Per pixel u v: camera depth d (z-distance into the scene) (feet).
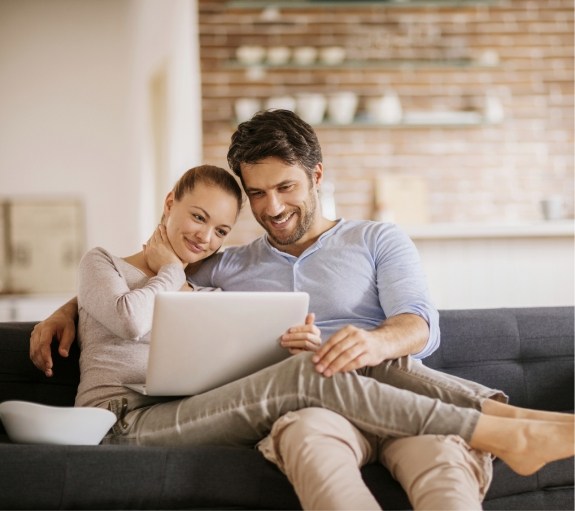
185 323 6.17
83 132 20.59
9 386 7.47
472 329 8.16
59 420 6.08
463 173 20.30
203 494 5.90
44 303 19.56
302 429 5.68
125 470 5.78
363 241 7.80
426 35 20.16
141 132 20.22
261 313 6.27
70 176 20.58
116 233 20.54
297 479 5.60
